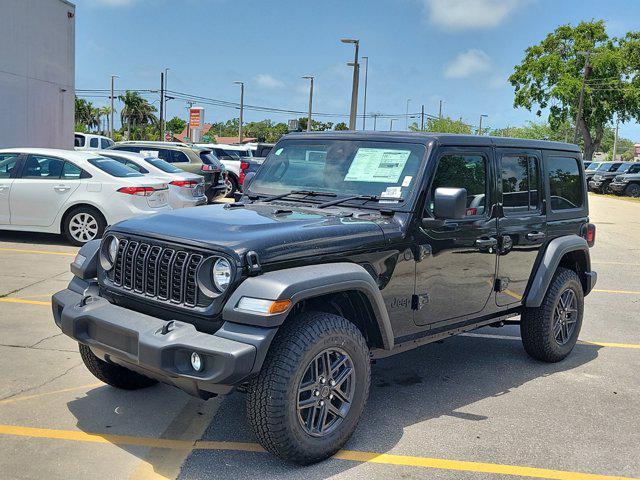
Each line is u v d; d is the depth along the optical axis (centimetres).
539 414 475
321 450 376
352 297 404
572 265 639
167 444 402
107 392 478
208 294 353
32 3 1844
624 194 3631
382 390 514
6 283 794
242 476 367
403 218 436
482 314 516
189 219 403
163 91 5931
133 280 392
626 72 5150
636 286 1005
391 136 477
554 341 584
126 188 1062
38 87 1900
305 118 6112
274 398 350
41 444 394
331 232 394
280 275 355
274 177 513
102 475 362
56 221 1071
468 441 424
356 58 2783
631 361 615
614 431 449
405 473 378
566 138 7569
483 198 501
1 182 1073
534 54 5322
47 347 568
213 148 2252
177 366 347
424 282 452
